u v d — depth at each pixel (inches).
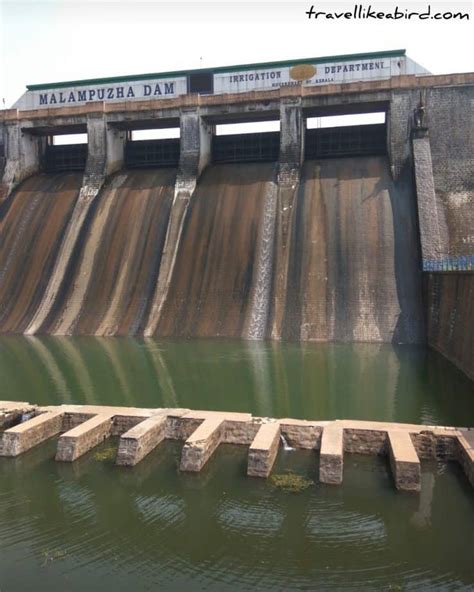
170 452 663.1
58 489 572.4
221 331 1350.9
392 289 1327.5
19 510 530.3
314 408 807.1
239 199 1596.9
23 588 413.1
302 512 519.8
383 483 572.7
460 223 1414.9
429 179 1444.4
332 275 1381.6
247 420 687.7
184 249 1519.4
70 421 734.5
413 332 1258.0
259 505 534.6
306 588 413.1
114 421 721.0
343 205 1508.4
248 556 453.1
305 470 608.1
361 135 1764.3
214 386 934.4
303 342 1278.3
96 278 1523.1
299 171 1631.4
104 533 487.8
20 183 1893.5
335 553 456.8
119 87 1867.6
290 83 1742.1
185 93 1818.4
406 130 1574.8
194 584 417.7
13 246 1670.8
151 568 437.4
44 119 1856.5
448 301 1102.4
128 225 1610.5
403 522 501.4
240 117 1750.7
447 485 567.8
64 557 451.5
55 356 1163.3
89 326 1422.2
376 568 436.5
